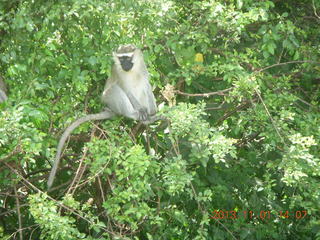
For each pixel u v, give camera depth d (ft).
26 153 27.86
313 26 42.32
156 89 40.22
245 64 37.93
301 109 37.76
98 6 30.09
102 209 35.58
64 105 33.37
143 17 32.86
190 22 36.65
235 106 38.14
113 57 36.86
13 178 33.24
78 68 32.09
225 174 40.16
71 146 37.76
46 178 37.32
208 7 35.06
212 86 39.55
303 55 38.75
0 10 32.60
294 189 36.14
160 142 36.68
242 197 40.47
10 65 33.35
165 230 35.96
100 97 36.86
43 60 31.45
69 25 31.71
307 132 33.68
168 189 31.65
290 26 35.81
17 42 32.71
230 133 39.27
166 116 30.73
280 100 34.94
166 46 35.68
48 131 33.53
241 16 34.01
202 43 35.40
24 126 27.22
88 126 33.83
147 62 35.06
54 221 26.78
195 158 31.07
